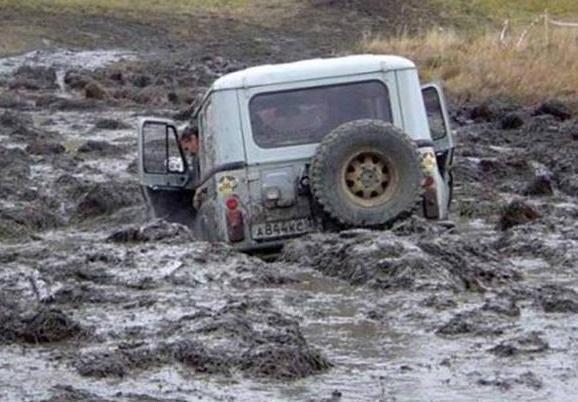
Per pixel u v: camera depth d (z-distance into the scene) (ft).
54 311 67.77
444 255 78.59
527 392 56.18
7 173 142.82
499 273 77.46
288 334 64.13
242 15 461.37
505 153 153.89
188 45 404.98
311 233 86.33
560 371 58.95
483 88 223.30
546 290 73.72
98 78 293.23
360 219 84.89
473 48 264.93
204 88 274.57
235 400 55.93
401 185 85.05
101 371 60.03
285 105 87.61
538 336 63.98
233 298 73.46
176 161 100.37
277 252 87.25
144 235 92.32
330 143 84.58
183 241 90.43
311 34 431.84
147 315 70.59
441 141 95.81
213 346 62.80
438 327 66.69
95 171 147.43
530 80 220.23
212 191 88.74
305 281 78.13
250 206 86.79
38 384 58.90
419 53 280.51
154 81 291.17
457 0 463.01
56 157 159.94
